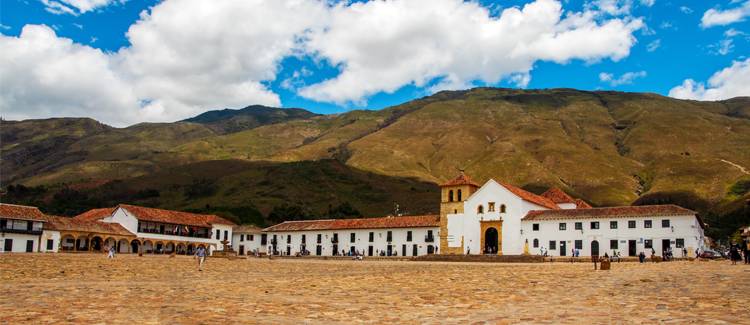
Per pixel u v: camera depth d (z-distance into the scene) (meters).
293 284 35.16
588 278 36.28
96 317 19.06
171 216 123.12
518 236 98.31
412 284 34.91
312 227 127.56
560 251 94.56
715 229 142.75
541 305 23.30
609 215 91.50
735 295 23.97
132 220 115.44
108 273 46.00
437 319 19.72
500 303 24.36
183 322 18.39
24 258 62.34
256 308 22.41
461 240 103.69
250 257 110.31
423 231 113.31
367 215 168.62
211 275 46.78
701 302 22.09
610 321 18.25
